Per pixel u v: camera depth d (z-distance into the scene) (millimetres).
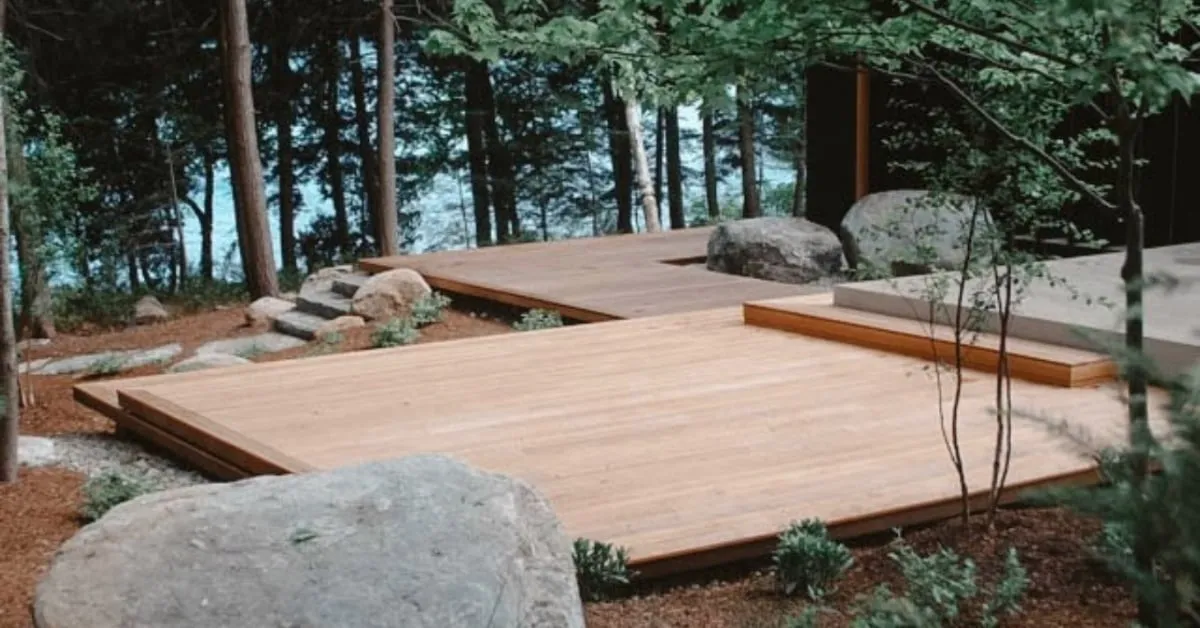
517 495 2770
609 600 3480
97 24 16156
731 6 3391
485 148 19359
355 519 2623
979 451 4559
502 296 9305
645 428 5086
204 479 5281
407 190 19609
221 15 12227
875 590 3246
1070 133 7883
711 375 6055
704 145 19938
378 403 5719
